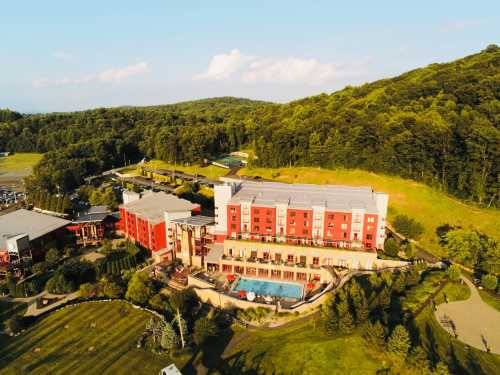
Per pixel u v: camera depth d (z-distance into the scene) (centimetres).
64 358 7925
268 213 11088
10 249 11825
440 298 8481
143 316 9431
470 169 13250
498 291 8788
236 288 10150
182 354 7862
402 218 12325
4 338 8712
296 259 10725
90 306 9981
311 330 7894
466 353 6706
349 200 11000
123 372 7425
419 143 14988
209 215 16038
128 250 12575
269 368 7012
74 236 14050
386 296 7725
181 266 11894
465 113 15538
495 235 11581
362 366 6475
